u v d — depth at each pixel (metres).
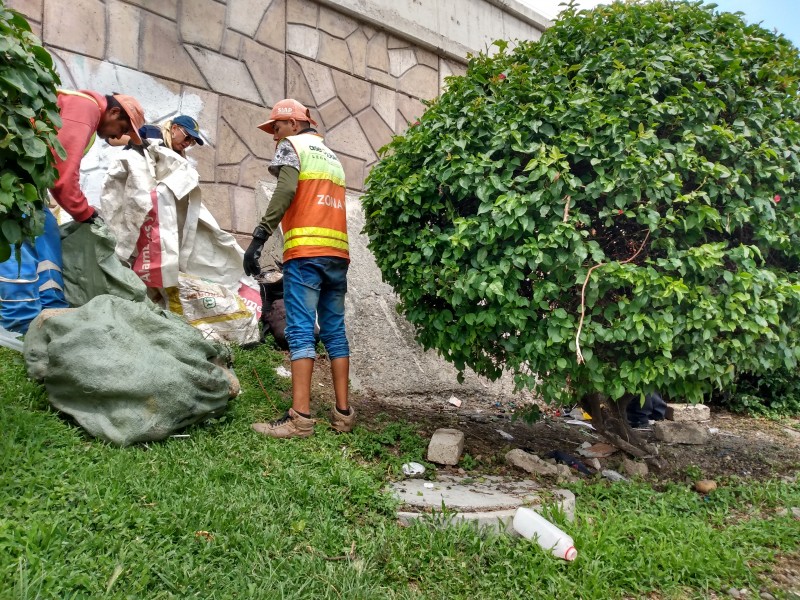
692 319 3.38
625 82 3.56
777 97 3.77
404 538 2.87
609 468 4.35
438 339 4.05
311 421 3.87
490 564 2.81
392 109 8.05
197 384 3.50
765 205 3.55
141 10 5.77
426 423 4.86
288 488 3.09
